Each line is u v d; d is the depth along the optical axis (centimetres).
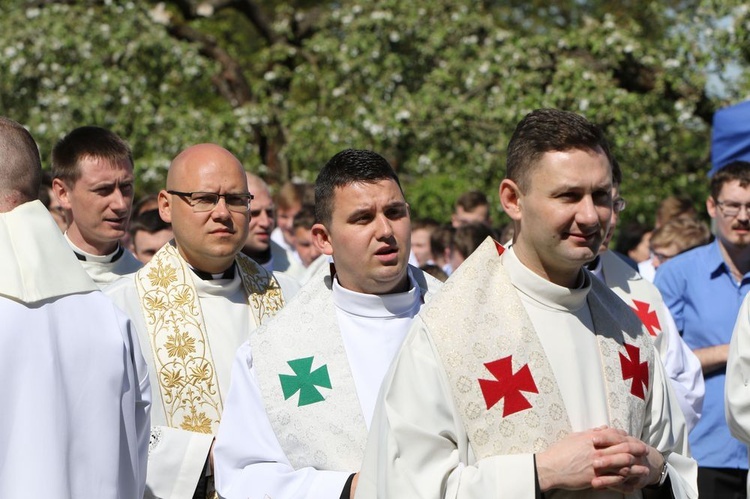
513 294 467
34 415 457
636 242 1262
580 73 1669
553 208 441
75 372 475
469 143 1748
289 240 1245
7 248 472
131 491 497
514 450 448
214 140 1794
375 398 568
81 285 486
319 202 584
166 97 1867
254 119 1856
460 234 955
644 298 723
